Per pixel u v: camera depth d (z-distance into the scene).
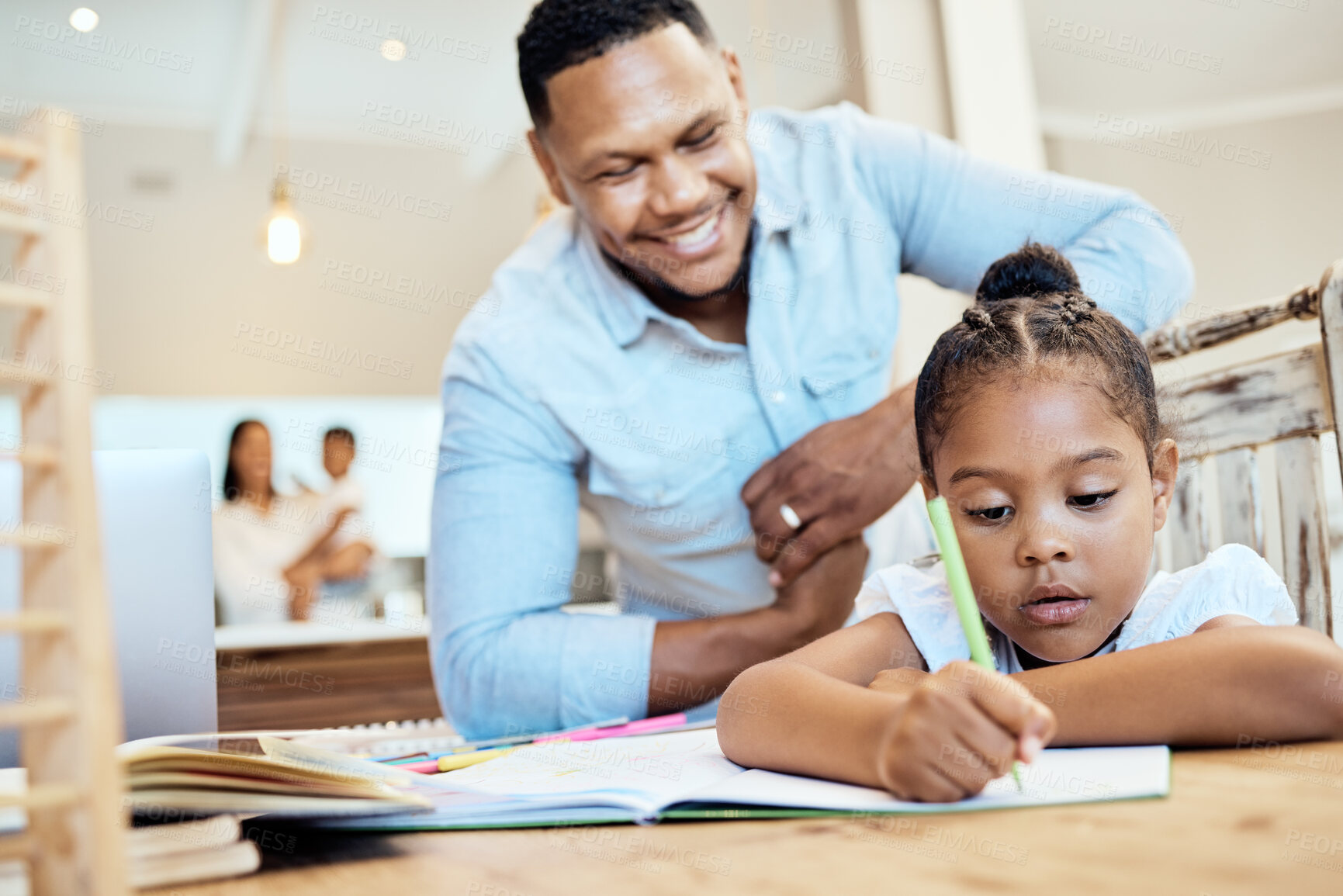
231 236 5.10
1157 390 0.77
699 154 1.12
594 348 1.25
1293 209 4.49
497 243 5.46
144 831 0.40
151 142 4.99
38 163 0.27
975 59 2.82
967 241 1.33
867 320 1.31
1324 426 0.93
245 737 0.50
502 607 1.22
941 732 0.43
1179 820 0.36
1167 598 0.72
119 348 4.93
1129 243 1.25
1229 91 4.41
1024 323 0.70
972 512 0.69
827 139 1.33
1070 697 0.55
